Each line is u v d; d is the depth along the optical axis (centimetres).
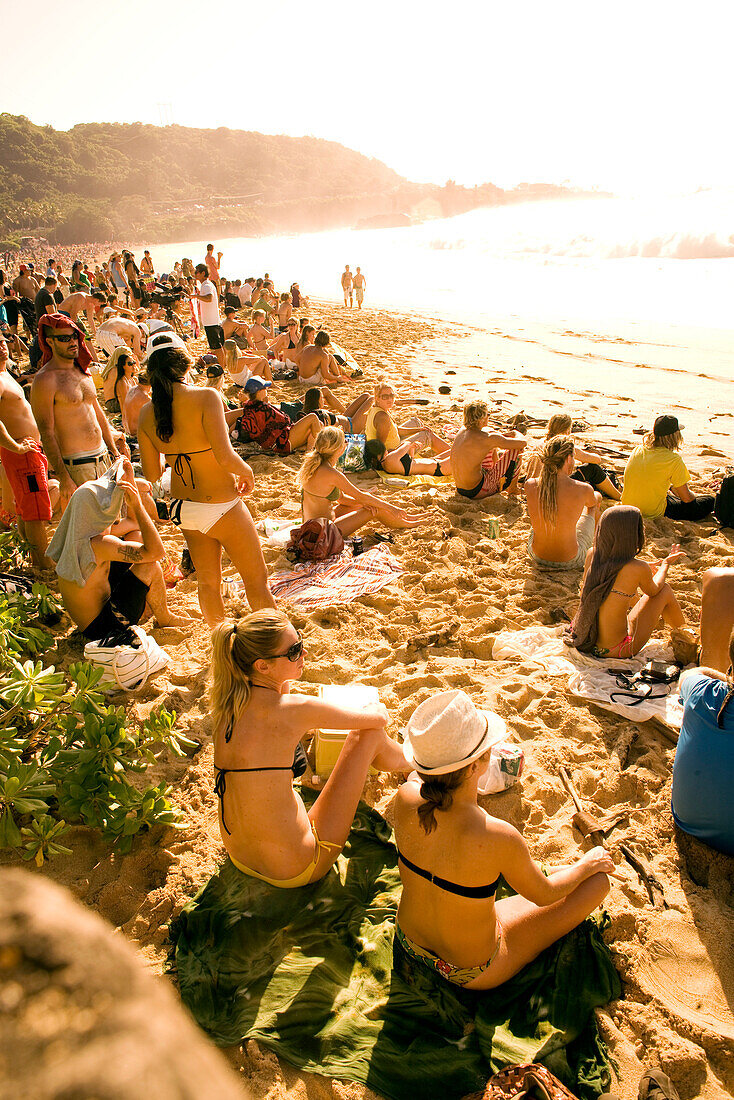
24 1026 41
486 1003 264
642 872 324
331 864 307
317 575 578
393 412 1036
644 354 1491
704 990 277
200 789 367
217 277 2345
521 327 1867
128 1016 43
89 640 480
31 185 17838
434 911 256
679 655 461
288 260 6203
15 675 360
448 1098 235
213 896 303
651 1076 238
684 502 682
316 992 263
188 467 433
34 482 543
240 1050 248
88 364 577
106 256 10212
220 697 293
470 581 571
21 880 50
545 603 543
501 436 725
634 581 441
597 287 2692
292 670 295
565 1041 252
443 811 251
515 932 274
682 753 332
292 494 759
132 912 311
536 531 594
